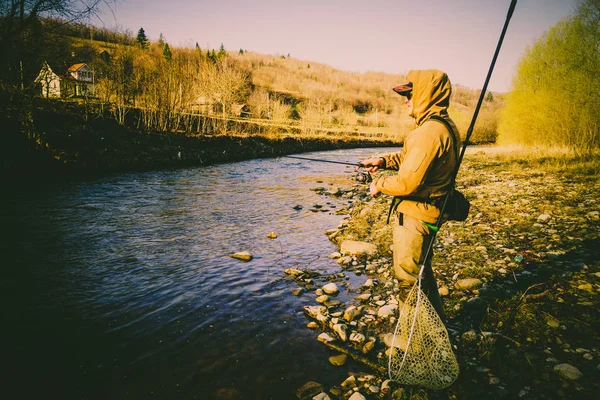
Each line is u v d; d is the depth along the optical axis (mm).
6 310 3998
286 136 30672
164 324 3779
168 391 2766
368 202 10414
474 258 5113
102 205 9414
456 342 3143
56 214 8328
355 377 2854
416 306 2631
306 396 2672
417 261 2809
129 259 5695
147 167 16484
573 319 3236
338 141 36500
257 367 3055
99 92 20141
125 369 3035
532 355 2822
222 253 6082
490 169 15430
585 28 14219
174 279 4961
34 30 12891
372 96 125812
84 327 3699
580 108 14812
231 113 34406
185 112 24500
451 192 2729
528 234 5910
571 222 6242
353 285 4777
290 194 12094
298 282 4906
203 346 3383
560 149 16078
